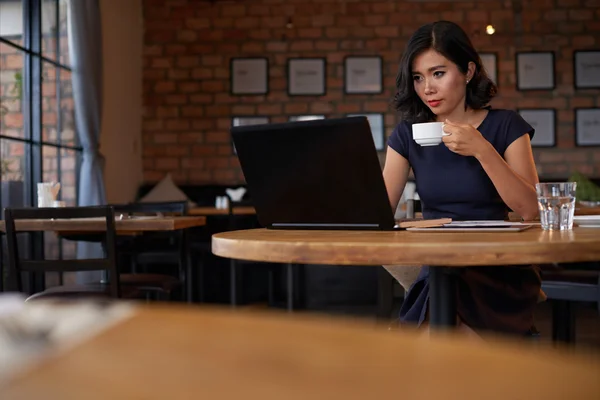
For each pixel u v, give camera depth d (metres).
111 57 5.47
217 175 6.30
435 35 1.62
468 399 0.20
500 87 6.25
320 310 4.51
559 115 6.22
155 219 2.52
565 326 2.33
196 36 6.33
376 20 6.28
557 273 2.23
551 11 6.22
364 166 1.23
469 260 0.97
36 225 2.48
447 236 1.14
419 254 0.98
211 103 6.32
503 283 1.42
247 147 1.33
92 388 0.20
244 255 1.11
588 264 3.85
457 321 1.33
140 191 6.12
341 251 1.02
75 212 2.23
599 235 1.11
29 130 3.96
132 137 6.01
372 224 1.30
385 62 6.28
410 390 0.21
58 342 0.24
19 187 3.82
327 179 1.28
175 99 6.32
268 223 1.42
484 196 1.65
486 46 6.25
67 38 4.54
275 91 6.32
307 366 0.23
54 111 4.29
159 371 0.22
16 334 0.23
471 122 1.71
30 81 3.96
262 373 0.22
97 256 4.33
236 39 6.32
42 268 2.26
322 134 1.23
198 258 4.90
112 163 5.48
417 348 0.26
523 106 6.25
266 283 5.03
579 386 0.21
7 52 3.71
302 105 6.32
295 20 6.31
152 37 6.34
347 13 6.29
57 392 0.20
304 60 6.30
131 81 6.00
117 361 0.23
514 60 6.24
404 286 1.68
